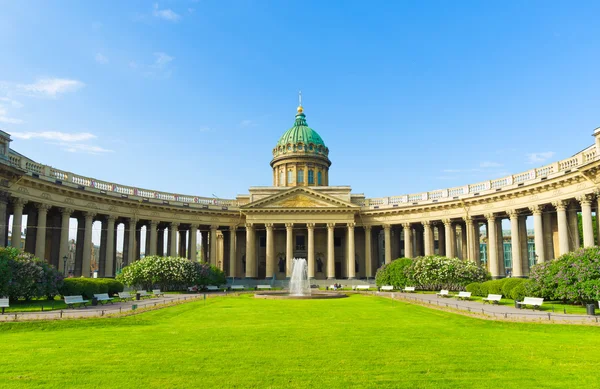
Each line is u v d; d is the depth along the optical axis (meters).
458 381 13.45
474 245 63.09
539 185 50.72
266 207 74.31
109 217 61.38
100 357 16.36
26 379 13.58
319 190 80.31
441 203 66.81
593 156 42.66
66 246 53.62
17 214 46.41
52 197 52.06
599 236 42.28
